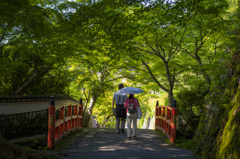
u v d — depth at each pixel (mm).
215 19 9000
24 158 3863
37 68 11430
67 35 6617
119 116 8844
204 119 6594
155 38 10461
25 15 7949
